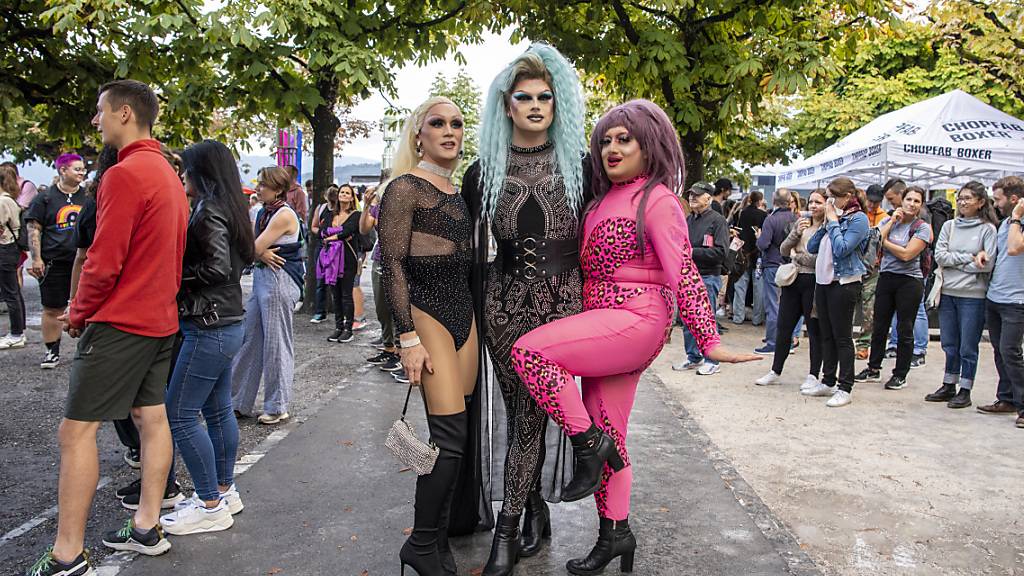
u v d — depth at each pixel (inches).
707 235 269.0
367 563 117.8
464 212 110.5
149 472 117.3
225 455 134.6
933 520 140.5
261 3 312.8
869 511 144.8
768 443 189.9
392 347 265.9
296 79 352.8
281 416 197.3
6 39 330.0
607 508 113.4
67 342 308.7
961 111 370.3
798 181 465.1
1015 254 207.5
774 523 136.6
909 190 245.1
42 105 384.8
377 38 364.2
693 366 284.5
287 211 189.2
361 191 489.1
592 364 103.9
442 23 383.9
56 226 249.4
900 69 709.3
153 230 108.7
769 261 315.6
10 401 212.7
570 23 371.2
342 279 327.0
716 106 375.6
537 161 108.7
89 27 340.8
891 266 252.7
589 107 571.5
